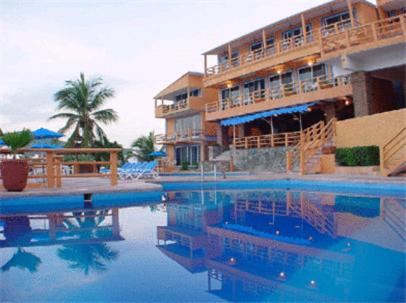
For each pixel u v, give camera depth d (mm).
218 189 14688
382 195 10758
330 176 14164
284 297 3121
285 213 8047
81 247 5242
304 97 22672
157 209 9359
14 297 3250
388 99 19891
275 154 22562
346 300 2992
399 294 3121
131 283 3605
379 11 20531
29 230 6664
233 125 28281
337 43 17625
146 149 45250
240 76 27172
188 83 33250
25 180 10172
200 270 3979
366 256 4340
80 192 10172
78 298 3232
